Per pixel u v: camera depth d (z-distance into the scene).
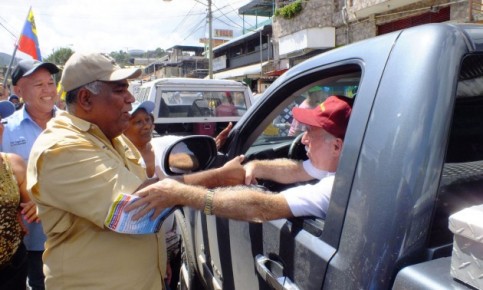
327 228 1.25
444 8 11.38
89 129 1.50
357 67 1.43
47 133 1.47
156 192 1.42
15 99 7.39
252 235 1.67
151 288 1.62
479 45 1.16
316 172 1.79
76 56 1.49
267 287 1.52
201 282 2.55
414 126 1.07
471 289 0.86
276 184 2.04
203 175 1.72
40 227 2.59
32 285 2.70
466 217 0.84
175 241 3.06
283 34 18.27
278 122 2.49
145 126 2.75
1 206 2.09
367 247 1.07
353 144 1.23
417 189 1.03
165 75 40.81
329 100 1.72
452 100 1.08
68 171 1.39
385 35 1.31
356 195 1.16
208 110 6.83
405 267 1.00
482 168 1.29
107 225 1.39
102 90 1.48
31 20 5.86
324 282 1.19
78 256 1.47
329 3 15.59
